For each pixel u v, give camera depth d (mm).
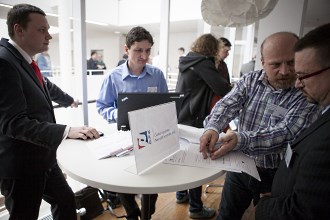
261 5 1477
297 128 967
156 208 2059
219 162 945
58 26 1800
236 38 4562
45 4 1739
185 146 1099
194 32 7355
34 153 1199
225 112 1193
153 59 3258
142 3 5883
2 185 1203
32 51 1247
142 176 828
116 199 1999
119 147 1047
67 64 1848
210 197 2254
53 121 1323
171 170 875
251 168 920
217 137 1044
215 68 1786
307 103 989
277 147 977
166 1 2910
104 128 1389
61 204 1409
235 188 1304
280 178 840
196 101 1782
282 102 1107
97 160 949
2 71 1021
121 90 1715
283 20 2533
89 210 1864
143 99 1180
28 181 1214
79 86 1934
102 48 9695
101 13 5922
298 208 602
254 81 1225
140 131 845
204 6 1652
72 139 1163
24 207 1231
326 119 661
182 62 1844
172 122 1006
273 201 744
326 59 606
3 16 1490
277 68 1021
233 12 1563
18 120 1044
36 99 1176
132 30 1596
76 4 1800
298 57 667
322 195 546
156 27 6340
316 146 590
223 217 1359
